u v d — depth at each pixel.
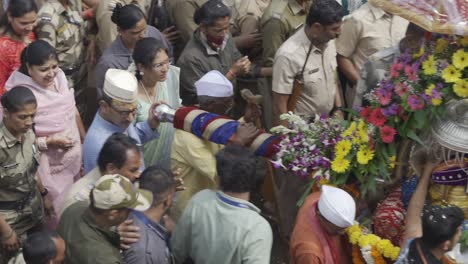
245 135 4.88
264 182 6.43
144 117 5.35
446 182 4.45
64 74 6.08
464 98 4.32
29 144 5.03
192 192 5.09
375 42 6.43
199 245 4.28
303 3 6.46
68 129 5.54
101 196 3.99
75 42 6.59
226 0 7.13
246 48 6.90
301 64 5.83
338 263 4.36
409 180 4.66
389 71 4.76
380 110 4.51
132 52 5.93
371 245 4.43
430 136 4.47
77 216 4.14
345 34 6.50
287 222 5.99
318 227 4.32
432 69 4.33
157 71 5.38
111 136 4.64
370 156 4.55
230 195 4.27
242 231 4.17
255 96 5.70
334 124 4.83
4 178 4.92
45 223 5.46
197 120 4.96
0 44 5.81
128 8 5.87
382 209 4.68
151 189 4.26
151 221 4.28
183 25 6.93
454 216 4.02
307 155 4.78
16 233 5.11
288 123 5.64
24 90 4.82
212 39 6.14
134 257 4.15
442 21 4.09
